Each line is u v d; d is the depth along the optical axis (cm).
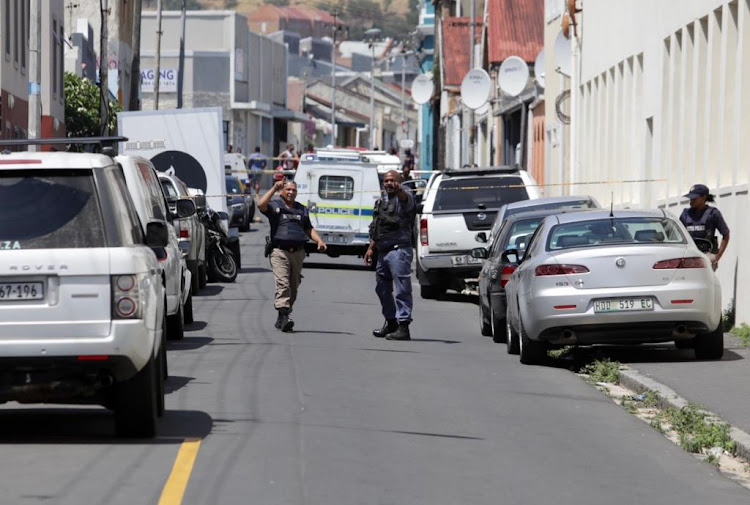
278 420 2977
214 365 3925
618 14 8075
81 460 2483
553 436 2917
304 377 3697
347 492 2281
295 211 4972
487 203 6550
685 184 6166
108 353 2534
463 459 2625
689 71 6159
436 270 6588
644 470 2594
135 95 10481
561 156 10312
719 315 4003
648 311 3900
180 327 4603
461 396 3441
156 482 2300
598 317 3906
